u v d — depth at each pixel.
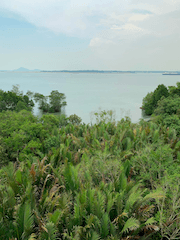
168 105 28.03
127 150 15.91
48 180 12.20
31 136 19.72
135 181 11.27
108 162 10.93
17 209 7.51
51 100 77.56
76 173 9.87
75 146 19.91
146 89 185.62
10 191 8.70
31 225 6.93
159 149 10.90
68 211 7.76
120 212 7.88
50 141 19.12
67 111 79.75
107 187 9.73
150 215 8.37
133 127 25.41
